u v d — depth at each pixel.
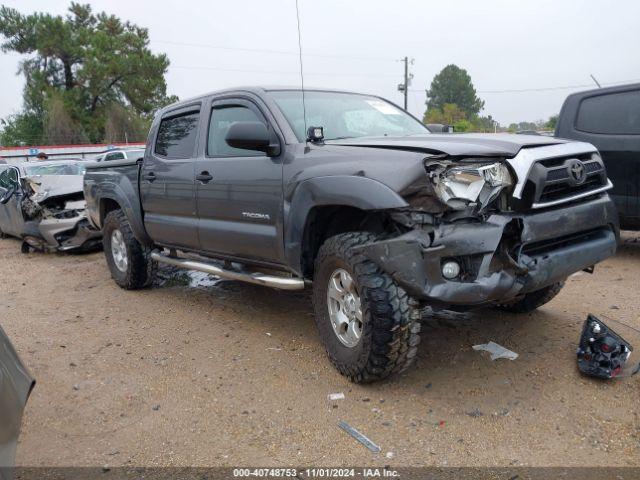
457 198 3.12
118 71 55.16
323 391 3.63
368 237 3.46
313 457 2.93
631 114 6.39
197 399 3.63
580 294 5.30
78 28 59.00
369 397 3.52
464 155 3.17
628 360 3.79
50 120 54.72
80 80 57.44
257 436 3.16
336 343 3.77
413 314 3.30
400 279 3.22
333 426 3.22
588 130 6.75
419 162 3.13
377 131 4.62
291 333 4.70
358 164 3.45
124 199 5.96
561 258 3.41
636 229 6.60
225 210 4.58
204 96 5.10
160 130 5.68
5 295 6.58
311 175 3.73
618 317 4.62
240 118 4.63
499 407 3.33
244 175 4.33
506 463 2.81
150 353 4.45
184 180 5.04
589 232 3.75
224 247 4.73
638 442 2.92
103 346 4.66
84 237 8.73
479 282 3.13
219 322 5.11
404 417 3.27
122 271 6.45
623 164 6.40
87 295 6.35
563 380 3.60
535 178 3.25
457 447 2.96
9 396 2.15
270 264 4.37
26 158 44.44
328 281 3.77
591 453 2.86
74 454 3.07
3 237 11.48
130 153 19.06
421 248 3.12
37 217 8.91
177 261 5.50
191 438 3.18
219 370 4.05
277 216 4.07
